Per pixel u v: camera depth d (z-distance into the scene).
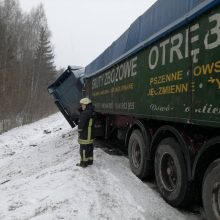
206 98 4.38
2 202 6.43
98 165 8.32
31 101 44.62
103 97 10.34
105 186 6.54
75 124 17.50
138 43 7.08
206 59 4.39
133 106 7.31
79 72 15.36
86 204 5.64
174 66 5.29
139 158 7.30
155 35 6.03
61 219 5.09
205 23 4.43
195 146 5.11
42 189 6.71
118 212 5.34
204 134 4.92
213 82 4.23
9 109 34.28
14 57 51.50
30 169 10.54
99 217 5.16
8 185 8.03
